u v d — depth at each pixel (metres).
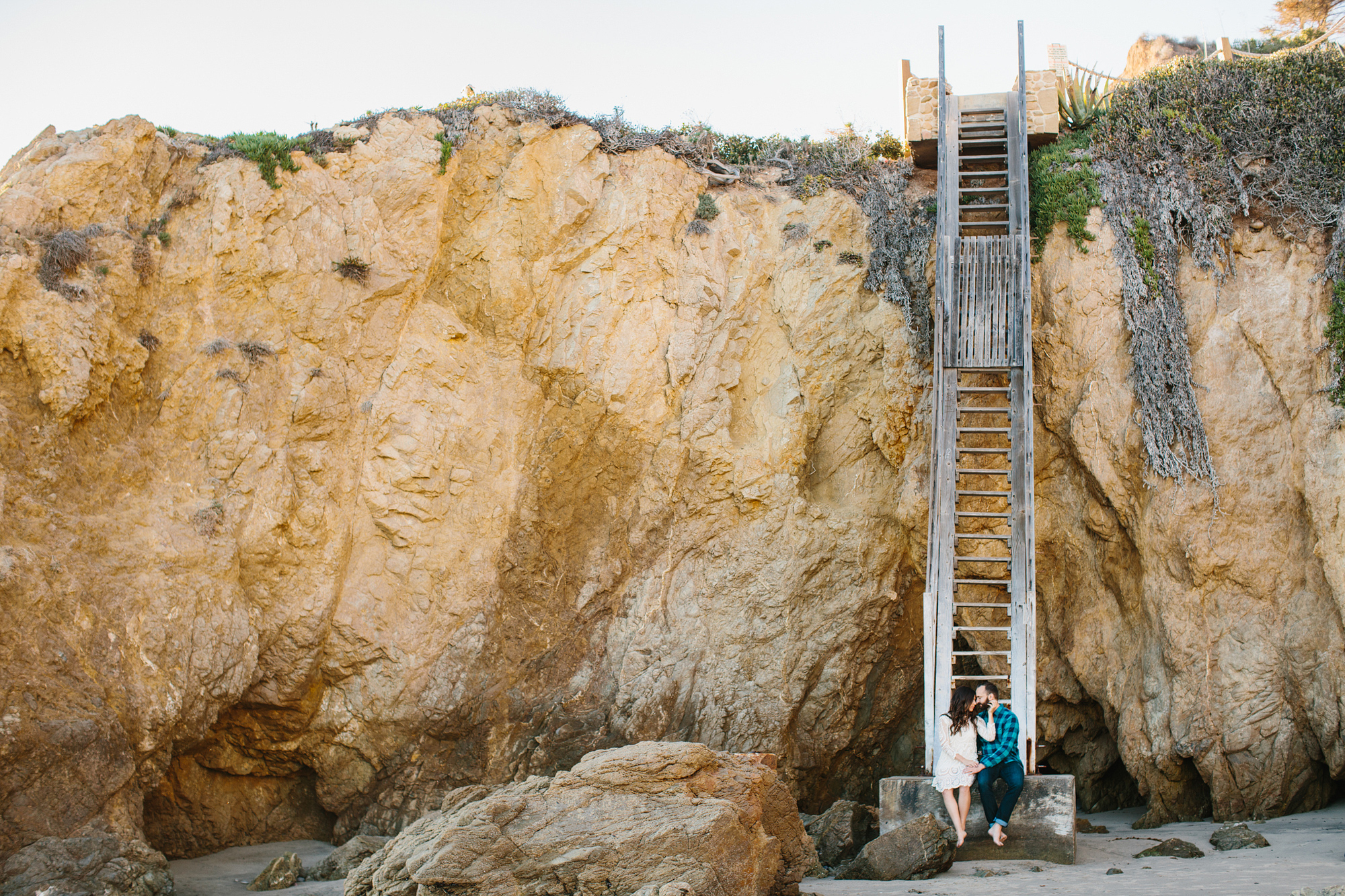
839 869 9.53
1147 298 13.84
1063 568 14.30
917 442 14.98
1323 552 12.55
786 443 14.88
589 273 15.09
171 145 13.34
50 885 8.73
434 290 14.74
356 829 13.02
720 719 13.85
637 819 7.11
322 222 13.81
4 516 10.42
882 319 15.33
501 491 14.04
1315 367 13.24
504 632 13.66
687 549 14.65
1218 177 14.36
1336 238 13.45
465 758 13.21
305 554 12.78
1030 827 9.79
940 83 14.52
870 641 14.59
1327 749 12.14
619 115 16.23
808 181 16.30
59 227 12.06
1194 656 12.76
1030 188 14.89
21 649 9.93
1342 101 14.36
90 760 9.96
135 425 12.05
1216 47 21.80
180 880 10.65
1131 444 13.48
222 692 11.55
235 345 12.80
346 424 13.48
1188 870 8.70
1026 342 12.52
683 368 15.02
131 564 11.14
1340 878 7.76
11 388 11.02
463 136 15.03
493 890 6.76
